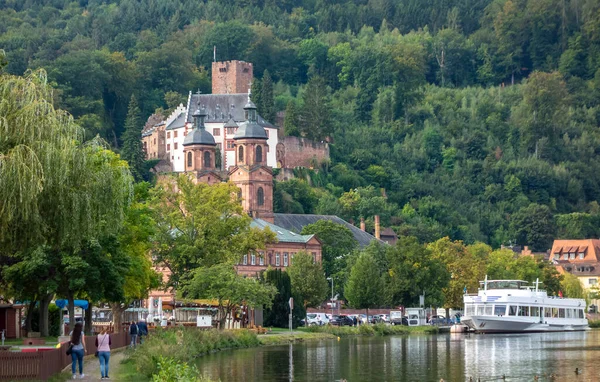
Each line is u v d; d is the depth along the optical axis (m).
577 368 143.50
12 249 100.50
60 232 100.00
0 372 101.00
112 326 190.25
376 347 193.38
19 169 94.44
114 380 108.94
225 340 186.12
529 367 151.88
